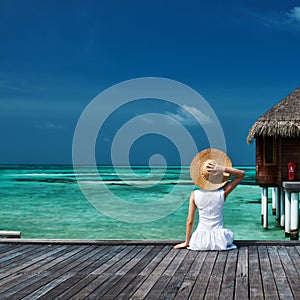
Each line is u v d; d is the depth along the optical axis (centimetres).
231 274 282
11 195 1664
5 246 382
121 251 359
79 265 311
